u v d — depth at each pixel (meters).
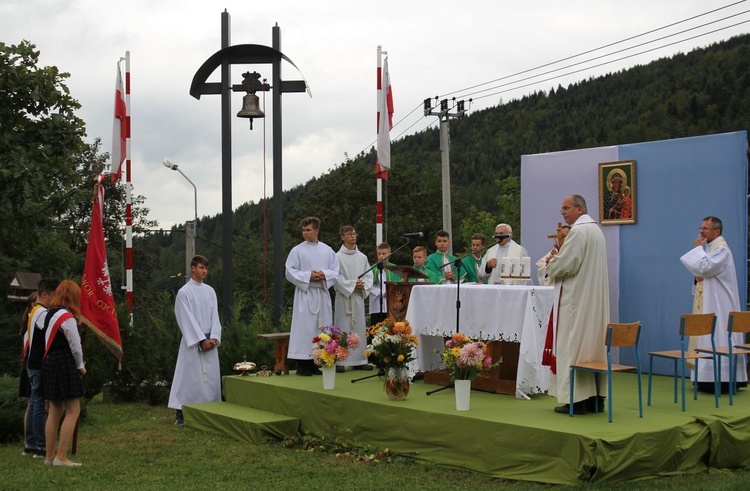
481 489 5.85
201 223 63.75
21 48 8.84
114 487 6.29
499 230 8.66
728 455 6.39
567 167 10.06
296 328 9.29
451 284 8.27
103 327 8.53
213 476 6.70
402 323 7.42
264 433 8.07
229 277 11.30
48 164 8.90
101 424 9.48
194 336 9.34
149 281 32.88
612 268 9.53
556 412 6.58
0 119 8.84
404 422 7.03
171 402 9.38
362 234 34.75
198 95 11.13
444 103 25.28
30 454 7.62
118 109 11.19
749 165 8.76
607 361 6.14
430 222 36.97
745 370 7.75
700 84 57.53
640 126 57.69
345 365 9.41
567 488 5.55
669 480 5.86
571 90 68.31
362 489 6.06
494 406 6.95
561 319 6.50
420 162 68.81
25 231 9.46
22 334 8.03
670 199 9.09
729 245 8.65
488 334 7.48
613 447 5.64
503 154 65.75
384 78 10.82
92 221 8.66
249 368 9.55
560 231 7.71
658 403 7.07
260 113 11.12
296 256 9.28
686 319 6.62
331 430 7.84
